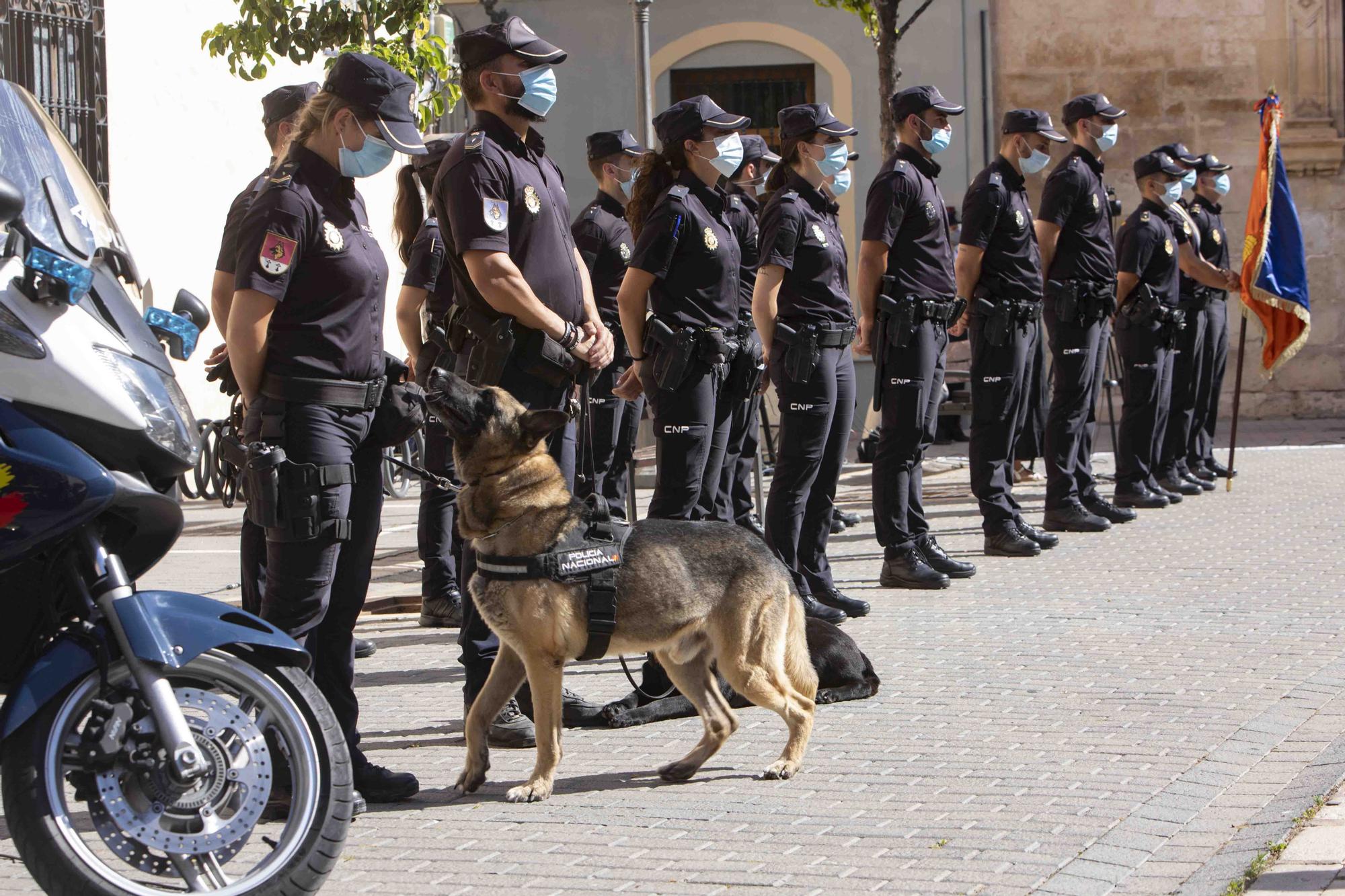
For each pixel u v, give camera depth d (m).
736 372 6.52
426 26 10.51
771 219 7.37
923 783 4.89
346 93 4.54
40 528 3.45
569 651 4.86
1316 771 4.83
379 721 5.98
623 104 19.12
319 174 4.62
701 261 6.27
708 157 6.33
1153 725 5.50
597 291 8.93
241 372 4.55
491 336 5.10
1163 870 4.05
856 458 15.59
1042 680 6.22
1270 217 11.66
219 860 3.58
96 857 3.55
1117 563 9.09
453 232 5.09
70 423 3.49
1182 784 4.79
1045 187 10.21
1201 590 8.09
